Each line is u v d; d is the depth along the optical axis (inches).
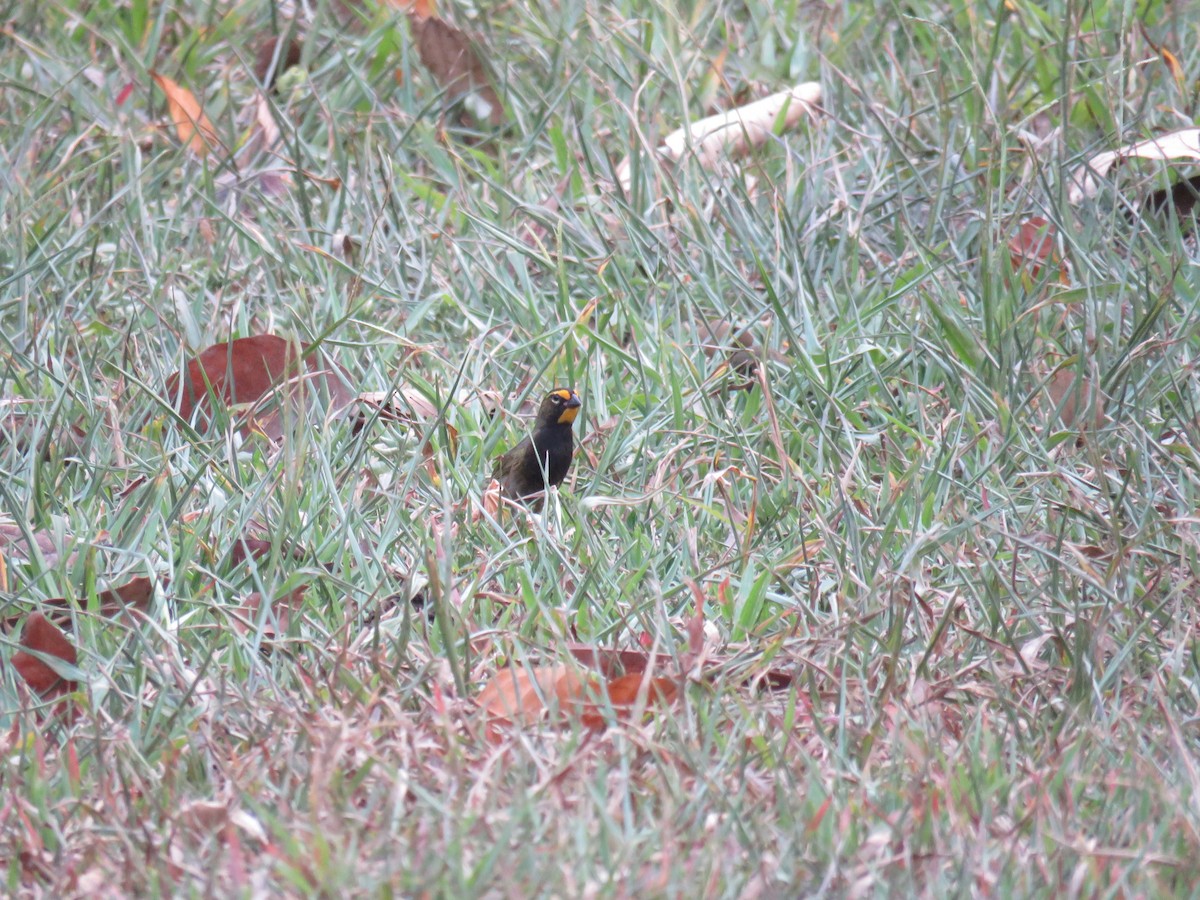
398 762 268.7
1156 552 345.7
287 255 516.1
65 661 302.8
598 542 350.9
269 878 235.0
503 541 355.9
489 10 679.7
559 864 228.8
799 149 569.6
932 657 314.5
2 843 252.8
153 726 282.0
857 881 233.0
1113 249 482.3
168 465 367.6
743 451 394.3
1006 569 349.7
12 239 511.5
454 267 513.0
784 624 328.8
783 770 267.4
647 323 472.4
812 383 417.4
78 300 497.7
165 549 349.1
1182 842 243.9
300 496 371.6
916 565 337.4
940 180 502.6
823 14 637.9
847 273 490.6
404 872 227.8
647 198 532.4
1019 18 622.8
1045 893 232.2
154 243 522.9
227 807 250.2
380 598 333.1
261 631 305.4
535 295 493.0
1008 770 271.6
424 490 389.4
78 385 438.0
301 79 619.5
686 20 642.8
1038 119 571.5
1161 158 486.9
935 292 470.3
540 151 588.1
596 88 609.0
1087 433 380.8
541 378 450.9
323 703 292.0
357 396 423.8
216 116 609.6
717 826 247.6
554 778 249.0
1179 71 551.2
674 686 291.3
